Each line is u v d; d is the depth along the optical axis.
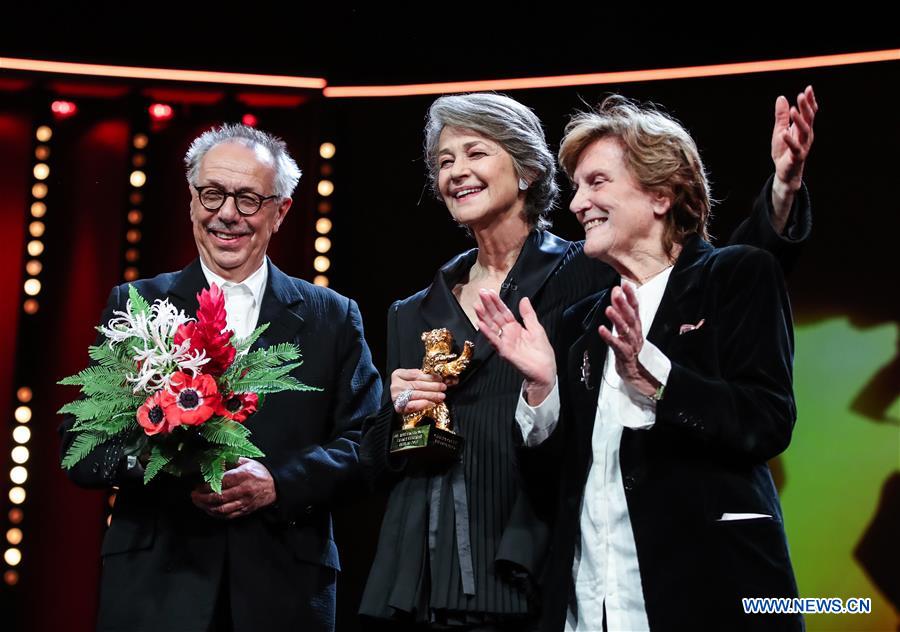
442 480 7.65
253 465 8.19
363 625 7.75
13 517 13.71
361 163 14.84
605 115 7.15
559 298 7.98
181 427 7.55
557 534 6.88
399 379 7.83
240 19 14.42
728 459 6.37
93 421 7.71
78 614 13.61
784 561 6.18
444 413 7.72
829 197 13.67
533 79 14.36
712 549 6.16
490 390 7.78
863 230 13.54
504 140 8.23
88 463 8.26
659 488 6.36
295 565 8.40
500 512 7.53
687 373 6.21
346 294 14.63
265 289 9.03
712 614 6.07
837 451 13.29
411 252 14.63
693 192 7.02
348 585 13.93
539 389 6.97
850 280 13.52
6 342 14.03
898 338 13.27
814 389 13.46
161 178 14.57
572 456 7.01
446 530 7.50
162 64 14.38
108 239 14.35
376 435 8.03
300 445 8.58
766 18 13.80
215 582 8.11
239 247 8.86
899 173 13.50
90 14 14.25
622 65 14.16
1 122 14.42
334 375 8.96
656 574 6.23
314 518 8.62
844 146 13.69
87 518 13.82
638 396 6.34
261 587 8.17
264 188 8.91
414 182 14.74
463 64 14.51
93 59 14.30
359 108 14.92
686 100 14.14
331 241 14.55
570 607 6.79
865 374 13.33
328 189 14.58
